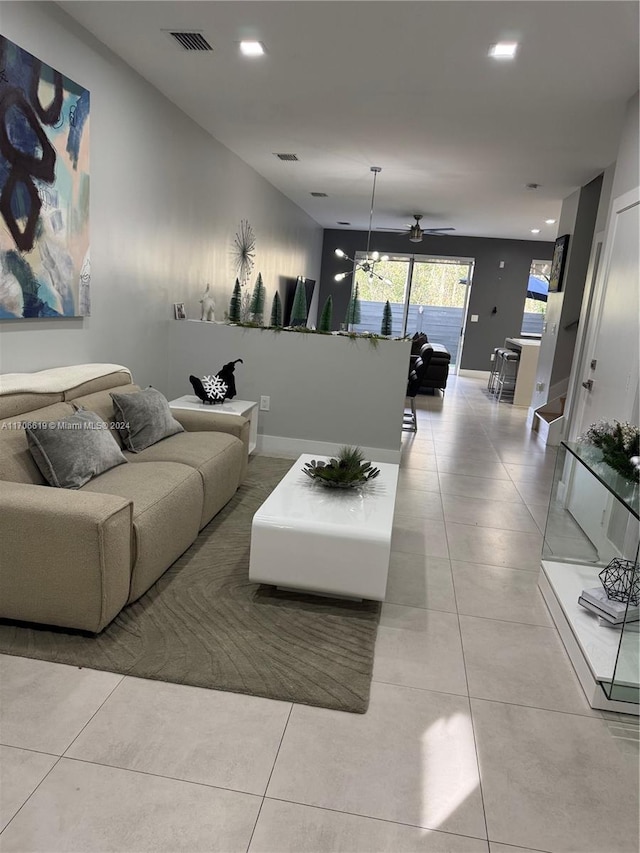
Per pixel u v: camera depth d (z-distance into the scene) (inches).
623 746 75.4
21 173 116.0
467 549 134.6
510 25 120.6
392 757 70.7
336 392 198.7
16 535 85.4
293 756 69.7
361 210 373.4
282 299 345.7
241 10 123.1
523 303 460.1
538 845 60.7
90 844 57.2
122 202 158.2
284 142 222.5
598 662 84.4
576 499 113.9
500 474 199.9
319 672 85.0
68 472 104.2
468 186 273.9
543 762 71.8
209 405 174.7
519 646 96.4
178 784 64.7
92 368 139.0
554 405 275.7
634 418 130.1
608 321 153.6
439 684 85.2
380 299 481.1
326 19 124.5
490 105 167.3
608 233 161.2
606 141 190.1
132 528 93.7
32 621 89.4
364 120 189.3
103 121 145.5
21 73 113.3
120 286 161.9
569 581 109.4
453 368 483.2
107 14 127.6
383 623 100.6
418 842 59.9
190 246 207.6
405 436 249.3
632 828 63.6
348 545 98.3
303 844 58.7
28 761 66.3
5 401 107.0
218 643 90.3
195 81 164.7
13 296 117.4
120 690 78.7
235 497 153.4
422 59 140.8
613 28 118.2
